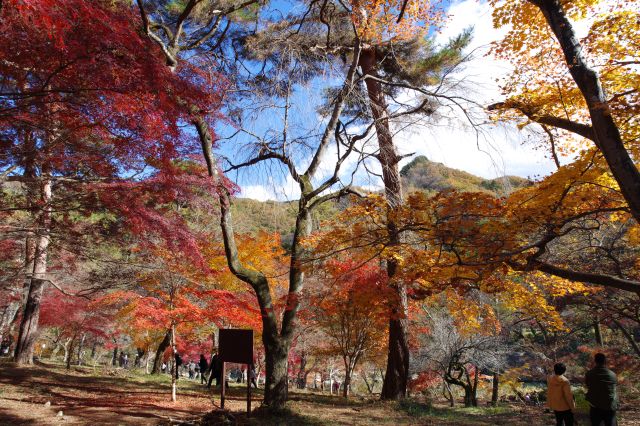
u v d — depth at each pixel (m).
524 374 19.42
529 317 17.30
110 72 4.56
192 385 16.03
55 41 4.03
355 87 11.34
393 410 10.80
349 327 14.56
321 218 11.77
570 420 6.91
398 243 8.73
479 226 7.52
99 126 5.71
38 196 8.35
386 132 11.50
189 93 5.81
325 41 12.59
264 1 11.30
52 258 13.40
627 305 12.31
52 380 13.41
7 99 5.02
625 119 7.06
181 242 8.15
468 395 16.06
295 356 23.98
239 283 15.00
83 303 17.34
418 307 15.60
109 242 8.98
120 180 7.28
